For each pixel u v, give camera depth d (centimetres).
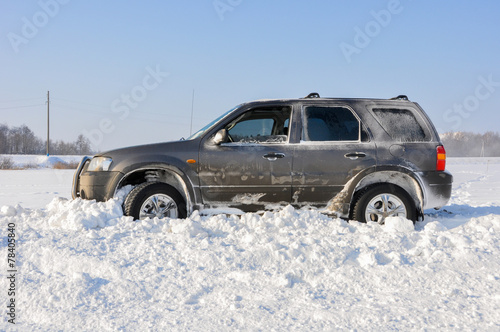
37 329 275
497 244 436
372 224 515
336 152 563
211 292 332
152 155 552
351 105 582
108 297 323
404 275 356
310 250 399
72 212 506
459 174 2439
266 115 576
